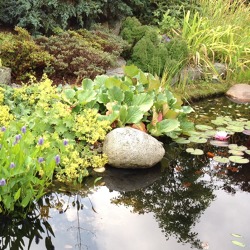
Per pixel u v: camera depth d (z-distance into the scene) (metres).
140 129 4.73
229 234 3.47
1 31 6.94
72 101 4.76
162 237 3.39
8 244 3.27
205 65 6.97
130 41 7.31
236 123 5.57
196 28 7.57
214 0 8.48
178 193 4.07
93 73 6.17
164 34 7.75
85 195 3.91
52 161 3.56
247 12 8.62
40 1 6.80
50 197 3.83
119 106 4.70
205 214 3.75
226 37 7.65
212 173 4.46
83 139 4.37
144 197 3.97
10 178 3.38
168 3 8.34
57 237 3.35
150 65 6.65
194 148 4.93
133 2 8.09
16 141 3.49
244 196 4.07
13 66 5.88
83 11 7.28
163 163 4.59
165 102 4.91
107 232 3.43
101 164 4.29
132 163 4.29
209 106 6.30
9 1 6.91
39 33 6.93
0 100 4.60
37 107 4.56
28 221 3.51
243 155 4.82
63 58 6.11
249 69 7.34
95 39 6.89
